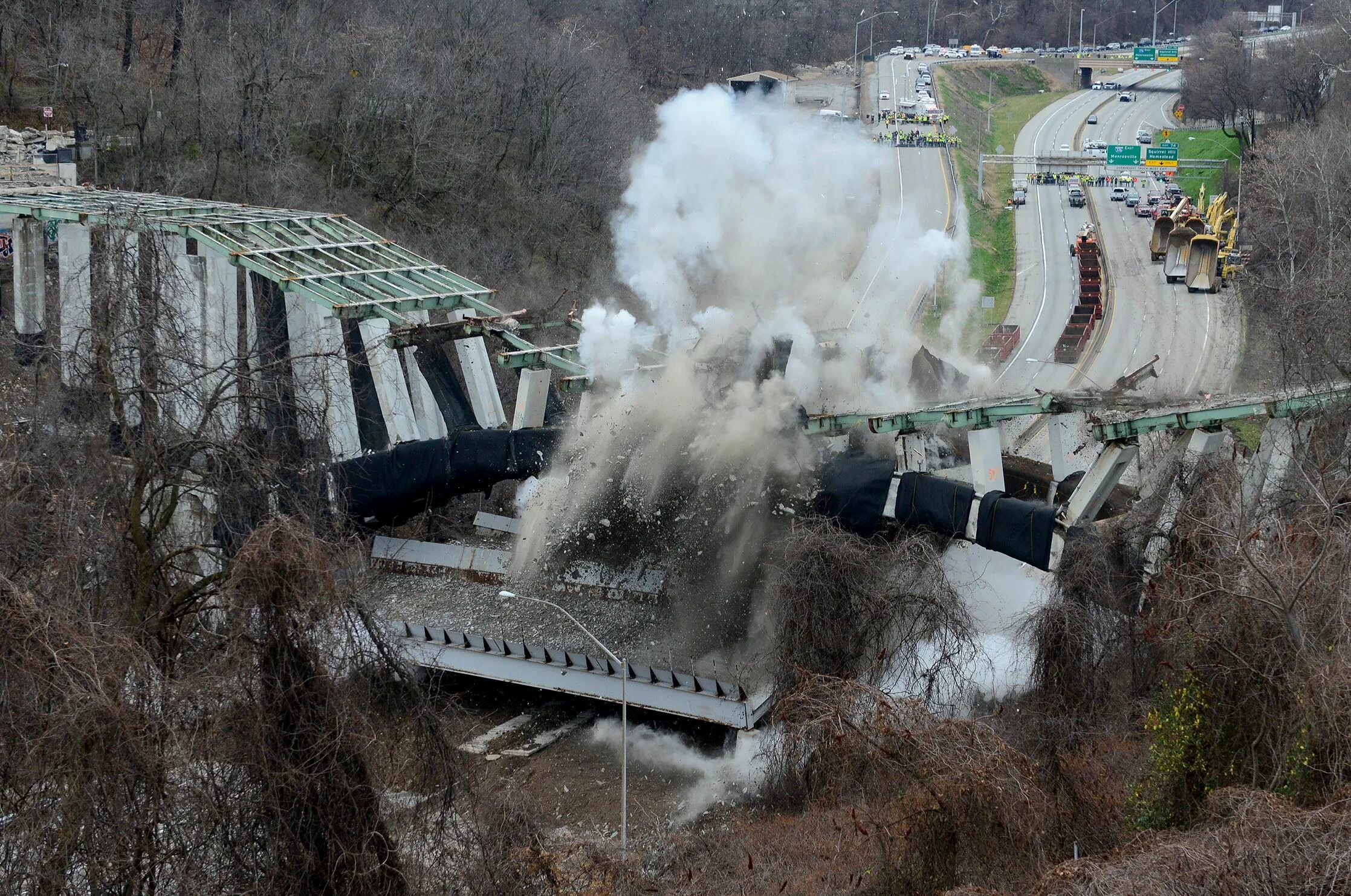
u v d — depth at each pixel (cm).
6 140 6825
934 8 19288
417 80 8419
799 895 2566
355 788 2277
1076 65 17750
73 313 3944
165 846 2186
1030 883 2419
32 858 2100
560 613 3828
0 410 2802
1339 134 8619
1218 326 8694
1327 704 2488
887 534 3781
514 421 4331
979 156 11925
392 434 4466
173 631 2527
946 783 2503
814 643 3275
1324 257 7238
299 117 8056
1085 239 10394
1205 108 13638
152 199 5188
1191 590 2930
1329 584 2775
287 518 2319
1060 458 3812
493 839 2497
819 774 2812
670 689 3400
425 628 3669
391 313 4391
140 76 7912
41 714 2141
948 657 3272
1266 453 3762
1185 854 2166
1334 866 2056
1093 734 3109
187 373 2994
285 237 4816
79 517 2462
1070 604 3259
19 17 7831
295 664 2245
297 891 2202
